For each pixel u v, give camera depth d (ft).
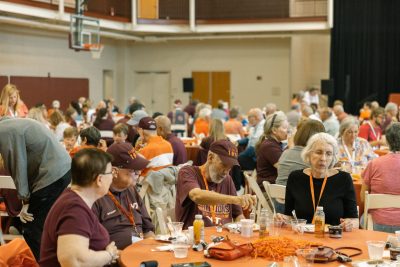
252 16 63.62
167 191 19.84
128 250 11.28
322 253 10.54
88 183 9.98
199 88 72.79
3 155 15.06
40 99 59.31
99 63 70.38
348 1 62.23
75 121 39.45
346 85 63.10
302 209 13.93
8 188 16.83
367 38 62.39
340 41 62.75
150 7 65.05
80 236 9.63
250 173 26.14
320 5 62.64
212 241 11.89
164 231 13.38
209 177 13.82
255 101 70.54
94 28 51.47
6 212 18.65
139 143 21.99
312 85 67.51
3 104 21.80
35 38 58.44
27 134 15.01
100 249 10.28
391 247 11.18
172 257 10.81
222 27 63.98
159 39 68.64
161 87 74.59
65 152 15.66
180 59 73.36
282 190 16.74
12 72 55.52
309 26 62.03
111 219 12.23
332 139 13.93
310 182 13.99
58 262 9.86
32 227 15.39
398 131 15.87
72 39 49.08
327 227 13.06
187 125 48.11
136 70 75.25
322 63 67.21
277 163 19.12
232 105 71.51
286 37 67.46
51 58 61.05
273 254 10.78
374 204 15.16
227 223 13.55
